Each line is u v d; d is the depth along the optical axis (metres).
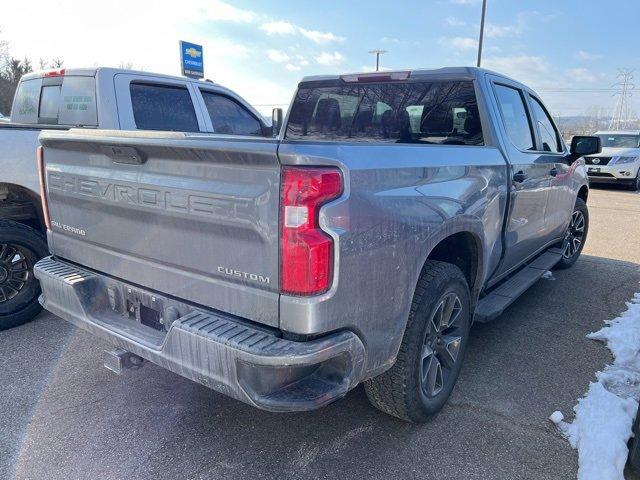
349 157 2.04
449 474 2.49
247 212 2.00
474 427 2.88
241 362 1.98
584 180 5.85
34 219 4.43
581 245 6.30
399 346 2.44
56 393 3.15
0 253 4.01
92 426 2.82
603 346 4.00
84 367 3.48
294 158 1.85
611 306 4.93
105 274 2.79
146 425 2.84
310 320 1.95
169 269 2.38
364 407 3.06
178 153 2.16
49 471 2.45
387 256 2.22
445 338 2.96
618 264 6.59
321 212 1.91
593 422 2.85
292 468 2.51
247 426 2.85
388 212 2.20
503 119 3.63
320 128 4.36
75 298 2.71
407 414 2.71
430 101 3.71
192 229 2.22
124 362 2.56
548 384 3.38
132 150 2.32
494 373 3.52
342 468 2.51
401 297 2.36
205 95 5.62
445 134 3.68
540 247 4.78
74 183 2.79
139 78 5.00
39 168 3.07
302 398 2.01
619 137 16.62
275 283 1.99
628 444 2.67
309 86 4.31
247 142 1.92
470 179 2.92
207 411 2.99
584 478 2.45
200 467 2.50
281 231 1.92
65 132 2.69
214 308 2.23
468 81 3.51
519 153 3.73
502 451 2.67
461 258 3.26
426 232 2.48
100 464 2.51
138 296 2.58
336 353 2.02
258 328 2.09
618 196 14.47
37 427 2.79
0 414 2.90
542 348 3.94
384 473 2.48
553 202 4.68
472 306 3.30
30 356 3.63
